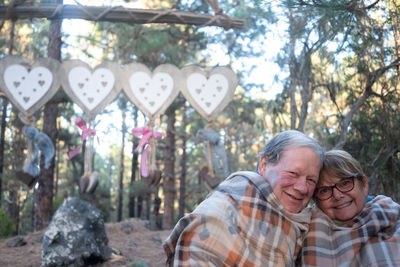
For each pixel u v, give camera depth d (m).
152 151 4.29
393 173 4.35
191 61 13.62
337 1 2.92
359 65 3.91
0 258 5.55
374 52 3.43
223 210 1.87
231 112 16.78
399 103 3.91
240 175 2.03
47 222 10.77
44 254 5.10
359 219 2.05
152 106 4.27
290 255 1.87
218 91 4.36
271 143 2.00
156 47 10.75
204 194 5.31
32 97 4.08
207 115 4.33
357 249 1.96
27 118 4.09
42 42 10.68
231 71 4.38
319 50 3.71
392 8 3.16
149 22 4.10
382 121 4.24
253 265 1.80
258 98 15.84
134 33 10.80
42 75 4.11
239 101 16.47
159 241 6.82
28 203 20.98
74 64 4.19
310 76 4.95
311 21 3.24
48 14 3.93
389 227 2.01
